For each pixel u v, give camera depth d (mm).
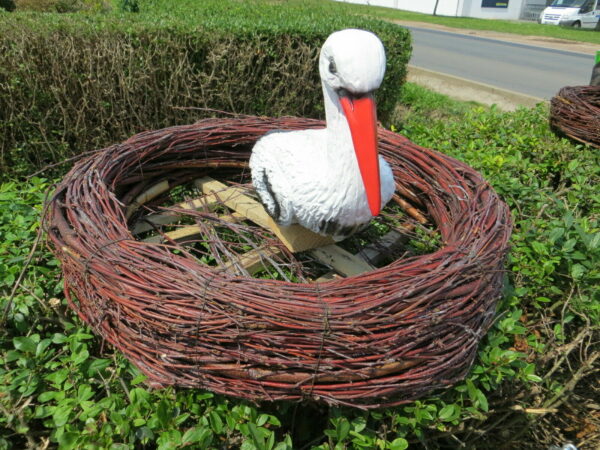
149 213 1639
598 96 2529
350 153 1108
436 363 970
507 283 1303
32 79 2375
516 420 1229
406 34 3674
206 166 1781
